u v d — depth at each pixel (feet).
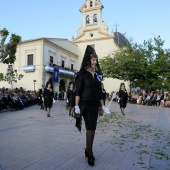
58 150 15.48
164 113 44.98
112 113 42.34
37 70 109.81
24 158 13.56
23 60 114.52
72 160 13.32
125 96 39.88
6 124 27.32
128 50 99.40
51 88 36.81
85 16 143.13
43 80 108.37
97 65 13.85
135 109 54.60
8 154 14.38
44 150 15.43
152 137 20.44
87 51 13.91
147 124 28.78
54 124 27.68
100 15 138.92
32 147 16.20
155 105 73.41
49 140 18.52
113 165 12.56
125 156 14.32
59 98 110.83
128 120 32.37
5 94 48.70
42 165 12.35
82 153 14.80
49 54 113.91
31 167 12.00
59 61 122.62
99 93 13.82
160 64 92.68
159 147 16.83
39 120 31.42
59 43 123.24
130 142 18.33
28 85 112.16
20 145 16.75
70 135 20.70
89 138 12.93
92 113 13.06
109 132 22.68
